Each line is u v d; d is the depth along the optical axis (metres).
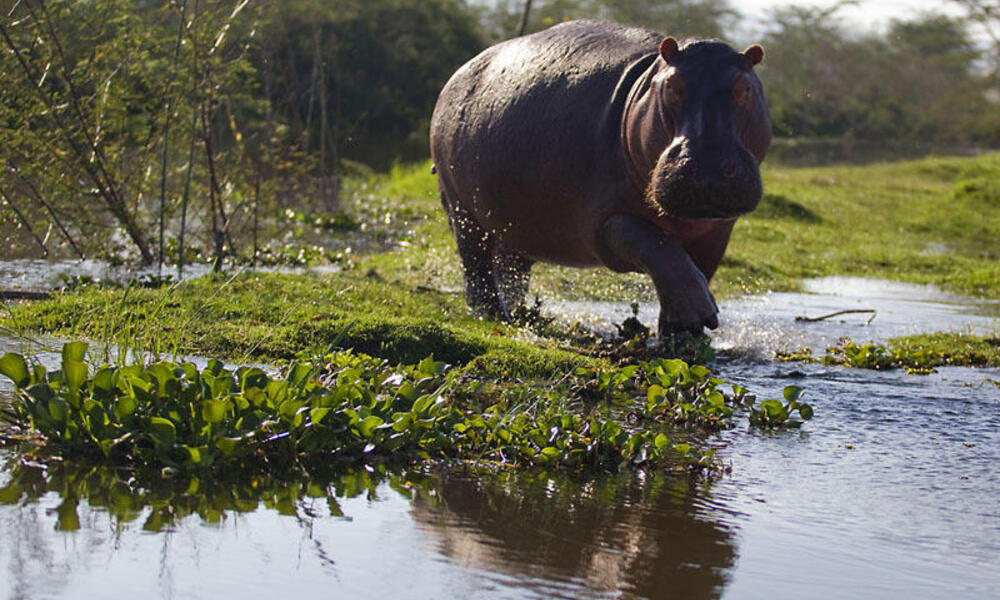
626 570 3.12
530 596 2.86
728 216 5.65
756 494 4.05
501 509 3.66
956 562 3.40
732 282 11.43
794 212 19.33
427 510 3.58
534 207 7.36
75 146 9.62
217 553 3.01
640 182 6.46
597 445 4.39
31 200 10.01
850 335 8.36
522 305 8.52
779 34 52.78
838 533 3.62
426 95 40.00
